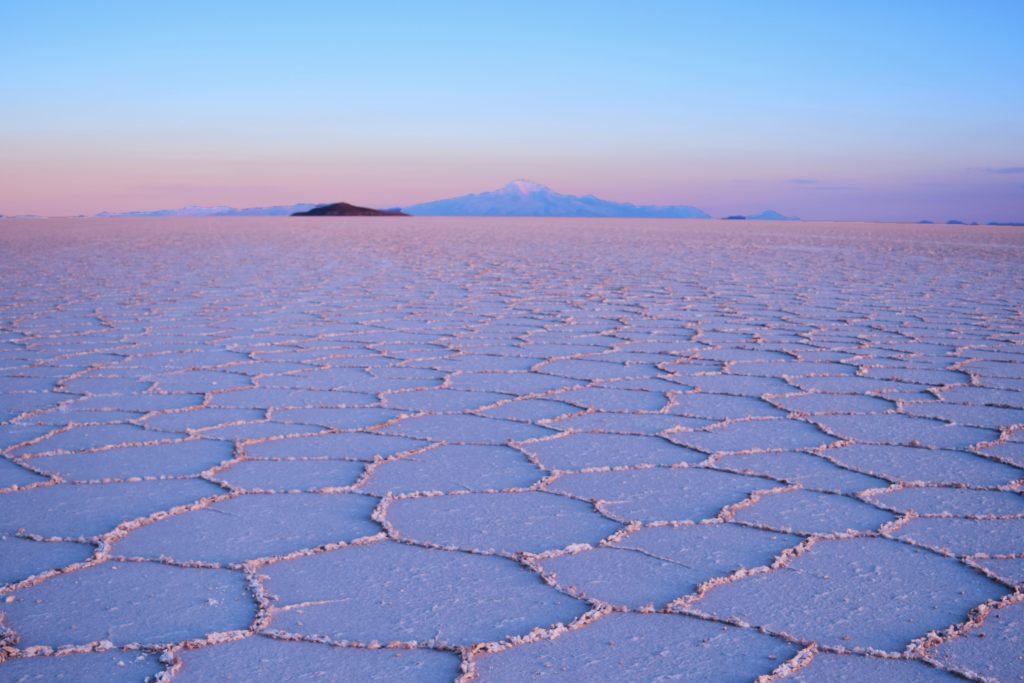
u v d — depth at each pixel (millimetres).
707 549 1899
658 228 32594
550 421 3076
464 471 2473
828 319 5875
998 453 2697
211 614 1581
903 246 17141
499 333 5188
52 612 1586
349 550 1887
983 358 4383
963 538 1976
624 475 2443
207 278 8938
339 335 5086
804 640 1496
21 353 4418
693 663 1416
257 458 2592
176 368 4043
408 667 1399
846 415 3186
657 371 4023
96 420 3049
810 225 42594
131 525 2012
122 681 1354
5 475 2410
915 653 1447
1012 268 10922
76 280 8633
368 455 2635
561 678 1369
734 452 2688
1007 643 1484
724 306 6617
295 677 1368
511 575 1758
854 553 1883
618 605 1623
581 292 7660
